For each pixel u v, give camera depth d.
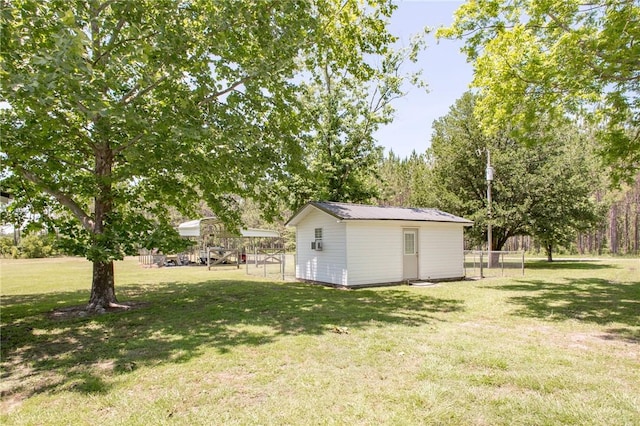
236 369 4.32
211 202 8.91
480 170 21.20
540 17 8.39
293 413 3.22
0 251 37.91
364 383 3.85
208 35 7.15
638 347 5.10
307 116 9.18
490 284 12.62
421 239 13.64
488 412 3.20
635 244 38.69
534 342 5.34
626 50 7.02
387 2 10.44
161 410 3.33
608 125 9.20
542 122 11.45
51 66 5.11
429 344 5.20
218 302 9.06
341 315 7.29
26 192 8.23
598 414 3.13
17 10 5.51
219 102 8.05
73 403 3.53
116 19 6.96
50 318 7.47
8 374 4.33
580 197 19.53
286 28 7.64
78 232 7.57
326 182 17.58
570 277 14.49
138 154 6.64
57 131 6.93
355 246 12.09
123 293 10.85
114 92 7.80
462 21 9.48
